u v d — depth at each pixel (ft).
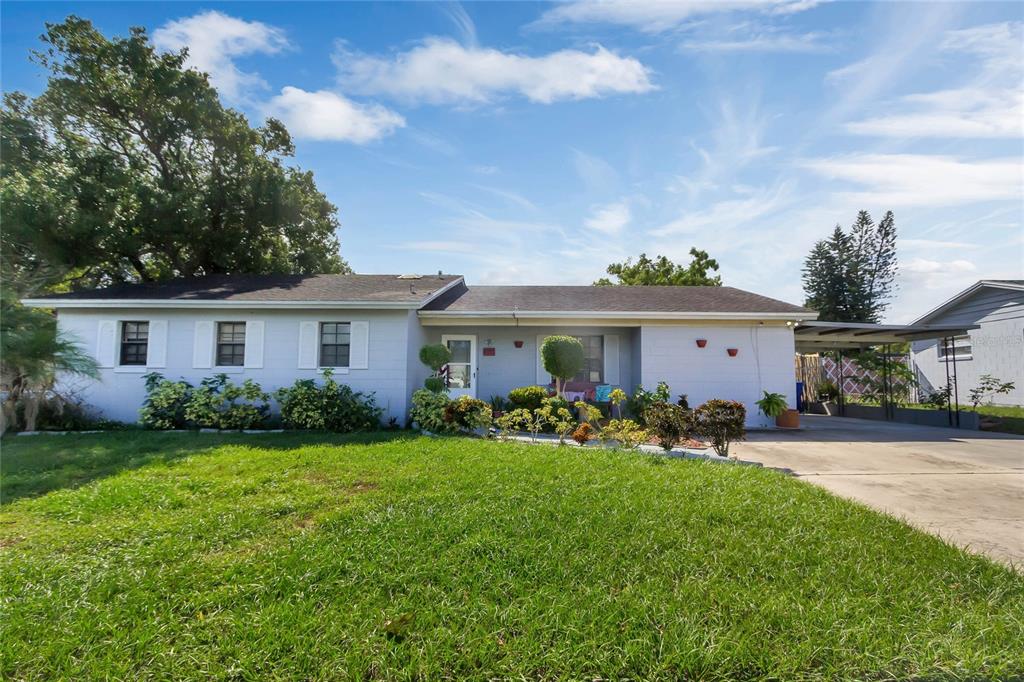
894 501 16.93
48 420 33.35
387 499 15.16
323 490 16.38
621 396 32.14
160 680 7.09
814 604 9.06
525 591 9.54
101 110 54.49
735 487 16.88
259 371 36.14
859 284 114.62
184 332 36.45
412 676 7.21
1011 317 48.73
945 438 33.30
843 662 7.45
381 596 9.40
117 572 10.28
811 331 42.63
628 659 7.47
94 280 57.98
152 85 53.21
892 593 9.58
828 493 17.08
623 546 11.62
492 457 21.83
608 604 8.98
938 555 11.47
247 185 58.23
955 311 55.83
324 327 36.91
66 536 12.26
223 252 60.49
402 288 41.06
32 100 52.08
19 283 35.60
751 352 39.68
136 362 36.81
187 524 13.04
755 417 39.27
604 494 15.66
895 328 40.27
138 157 56.65
